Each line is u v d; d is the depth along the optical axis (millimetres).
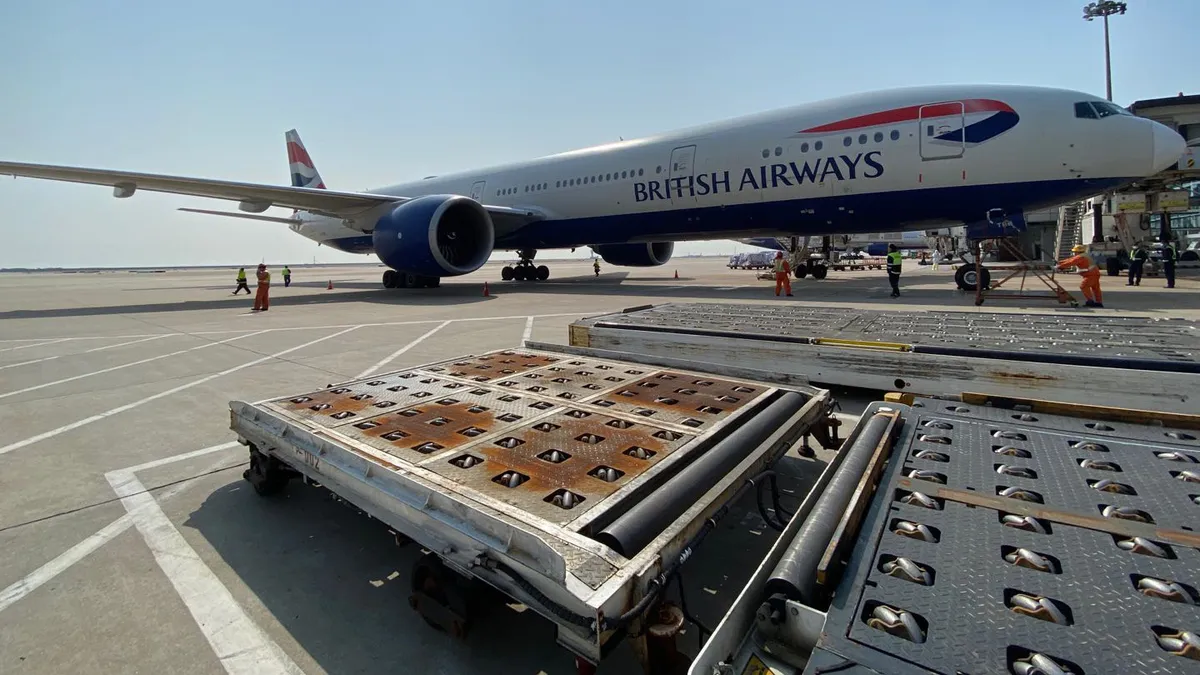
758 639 1420
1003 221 11664
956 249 34125
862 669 1122
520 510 1890
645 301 14188
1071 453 2186
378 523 2889
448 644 1992
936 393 4270
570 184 17594
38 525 2891
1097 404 3684
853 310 7086
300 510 3031
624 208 16531
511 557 1659
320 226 25172
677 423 2820
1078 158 10672
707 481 2162
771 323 6082
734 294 15945
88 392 5758
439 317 11648
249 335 9688
